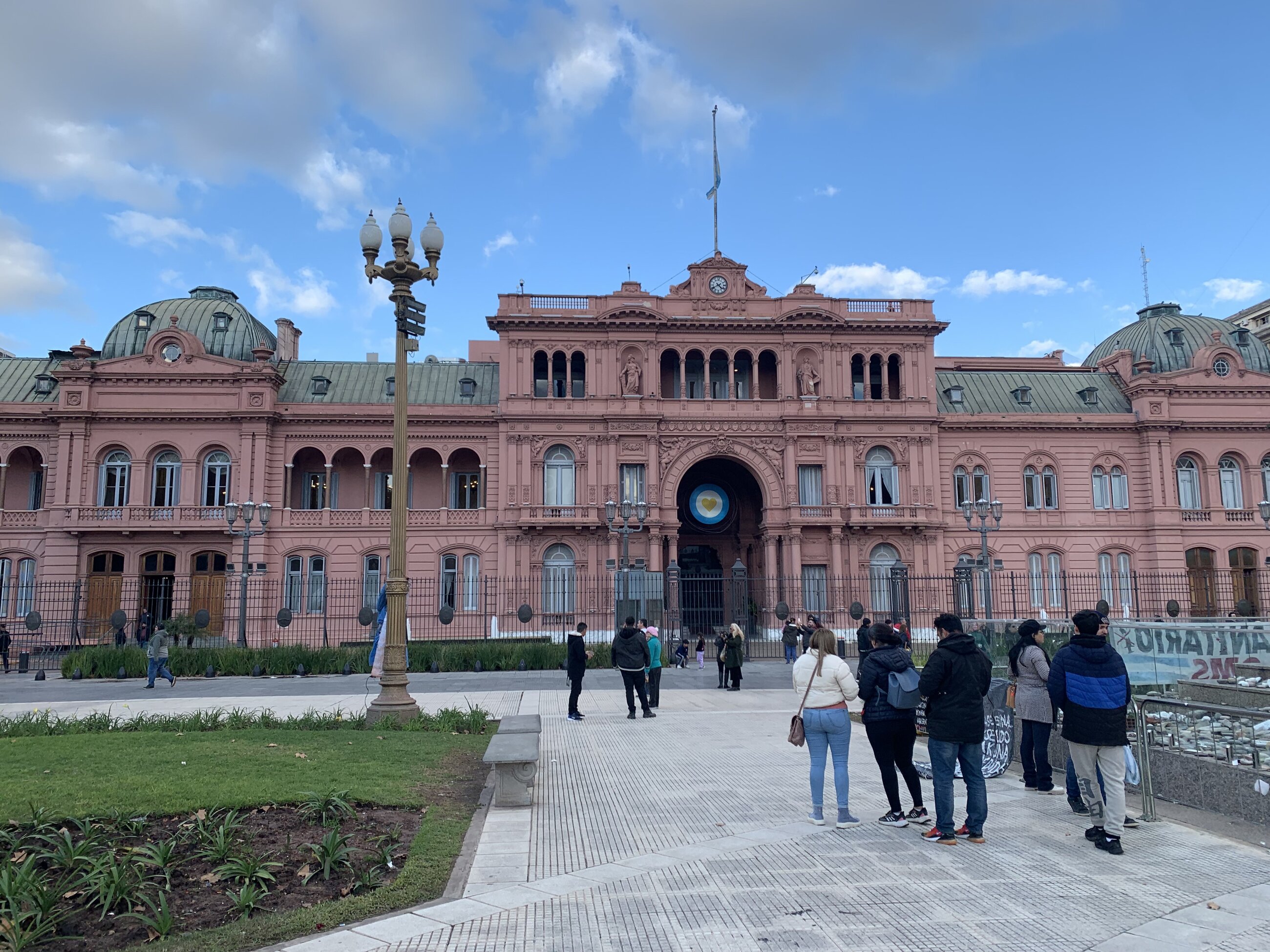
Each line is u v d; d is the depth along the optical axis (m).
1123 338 62.78
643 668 21.28
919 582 51.59
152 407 50.19
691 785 13.84
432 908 8.31
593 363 51.56
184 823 10.16
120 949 7.34
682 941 7.48
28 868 8.17
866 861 9.75
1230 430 56.38
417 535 51.06
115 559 49.88
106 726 17.75
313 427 51.88
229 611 48.44
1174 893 8.65
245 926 7.77
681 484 56.22
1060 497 55.22
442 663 35.34
